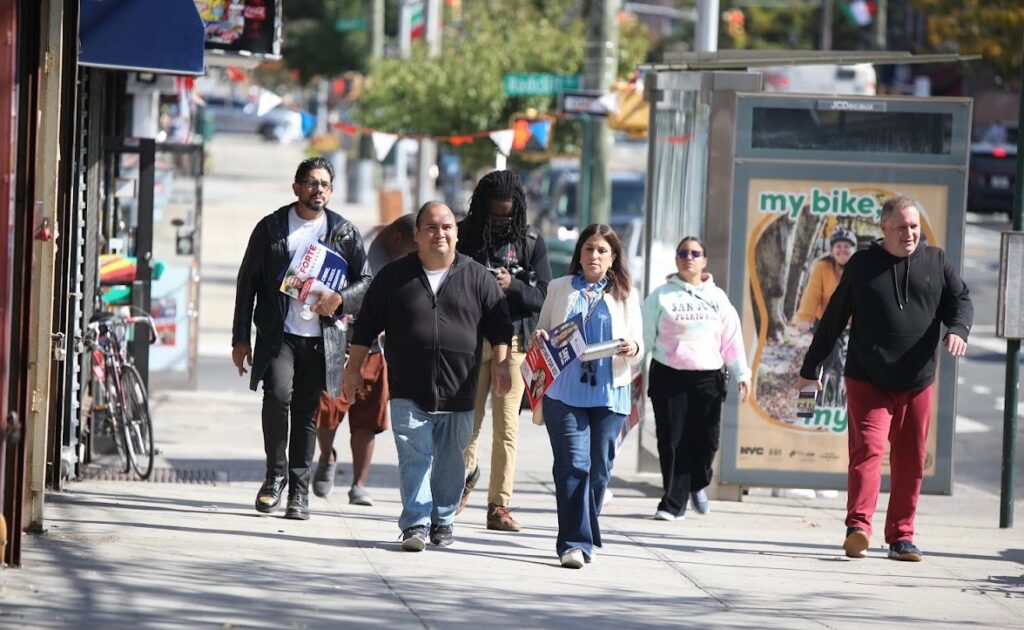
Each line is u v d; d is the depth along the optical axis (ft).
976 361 201.57
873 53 109.29
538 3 289.53
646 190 119.75
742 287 106.42
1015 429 99.91
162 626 60.49
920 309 82.99
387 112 247.50
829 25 402.11
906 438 84.38
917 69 476.13
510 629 64.34
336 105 458.91
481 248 86.94
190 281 153.07
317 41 453.58
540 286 87.40
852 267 83.82
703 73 108.58
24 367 68.28
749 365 106.73
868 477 84.48
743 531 94.48
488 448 131.64
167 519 84.99
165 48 94.94
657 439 98.99
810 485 107.24
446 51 252.01
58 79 73.87
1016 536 97.04
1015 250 97.60
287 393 86.58
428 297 77.71
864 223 105.70
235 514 88.28
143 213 119.03
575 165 287.89
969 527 101.04
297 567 74.08
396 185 367.86
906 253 82.89
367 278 87.25
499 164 176.45
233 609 64.28
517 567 77.82
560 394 77.56
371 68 269.23
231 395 156.35
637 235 221.25
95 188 104.83
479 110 238.48
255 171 580.71
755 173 105.81
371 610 66.03
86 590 65.82
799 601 73.67
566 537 78.07
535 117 188.65
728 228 105.91
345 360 90.07
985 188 363.56
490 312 78.64
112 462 111.14
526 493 108.17
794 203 105.91
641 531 92.89
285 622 62.64
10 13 63.21
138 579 68.69
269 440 87.92
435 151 285.43
